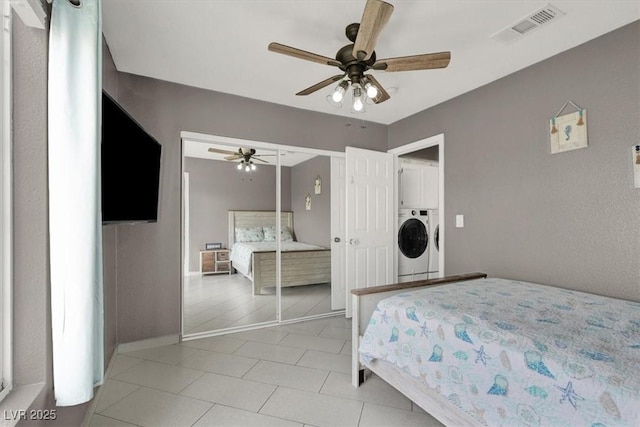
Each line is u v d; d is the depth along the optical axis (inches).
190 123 109.8
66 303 43.4
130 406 69.4
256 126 121.6
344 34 78.8
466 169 113.0
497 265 102.3
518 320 53.5
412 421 64.2
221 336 113.9
